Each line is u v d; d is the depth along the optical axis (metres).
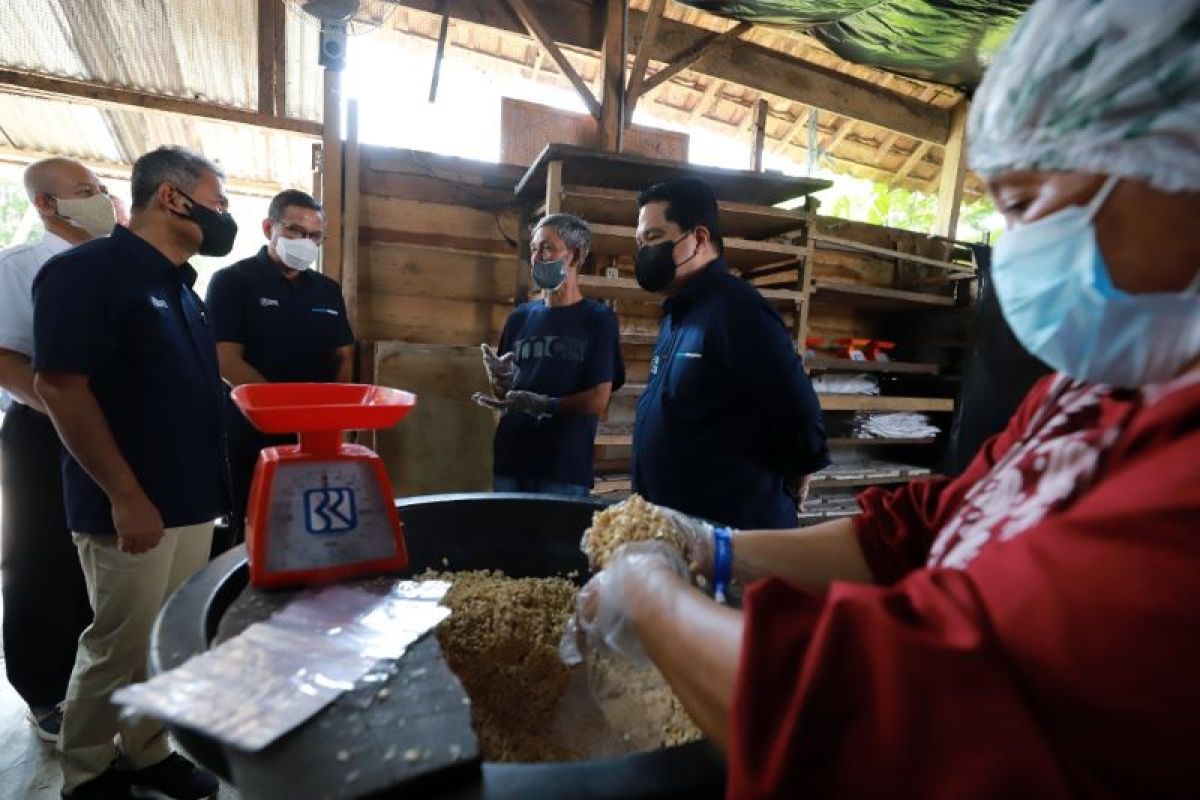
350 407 0.78
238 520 2.21
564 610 0.95
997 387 3.35
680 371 1.54
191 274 1.59
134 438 1.37
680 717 0.74
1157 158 0.35
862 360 3.41
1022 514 0.44
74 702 1.42
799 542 0.77
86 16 2.96
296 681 0.55
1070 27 0.38
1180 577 0.29
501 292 3.16
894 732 0.34
